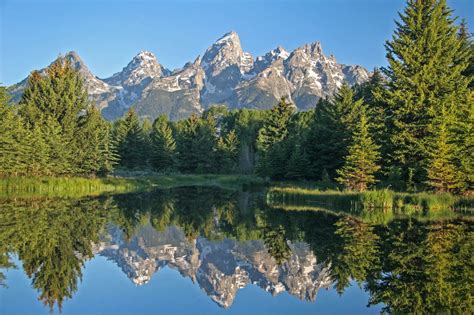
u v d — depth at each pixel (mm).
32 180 52125
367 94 65375
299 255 18719
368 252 18016
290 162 53688
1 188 49844
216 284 14773
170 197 48219
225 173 94250
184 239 23406
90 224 26656
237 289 14188
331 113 52094
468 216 28797
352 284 13938
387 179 42812
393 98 40875
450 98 39375
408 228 23906
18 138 52875
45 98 63062
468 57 44312
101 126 77750
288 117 71125
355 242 20234
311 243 20938
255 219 30344
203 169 94125
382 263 16172
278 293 13617
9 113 52375
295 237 22906
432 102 39250
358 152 39594
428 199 32500
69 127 64000
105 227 25906
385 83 43125
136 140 90875
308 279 15172
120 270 16328
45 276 14992
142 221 29234
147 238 23438
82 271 15938
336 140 50344
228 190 60438
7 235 21922
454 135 36188
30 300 12422
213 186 69125
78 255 18484
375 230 23469
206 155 94750
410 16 43062
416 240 20344
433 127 37094
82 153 64625
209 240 23156
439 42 40812
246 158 92750
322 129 52625
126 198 45781
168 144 96438
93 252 19203
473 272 14656
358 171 39000
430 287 13156
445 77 40219
